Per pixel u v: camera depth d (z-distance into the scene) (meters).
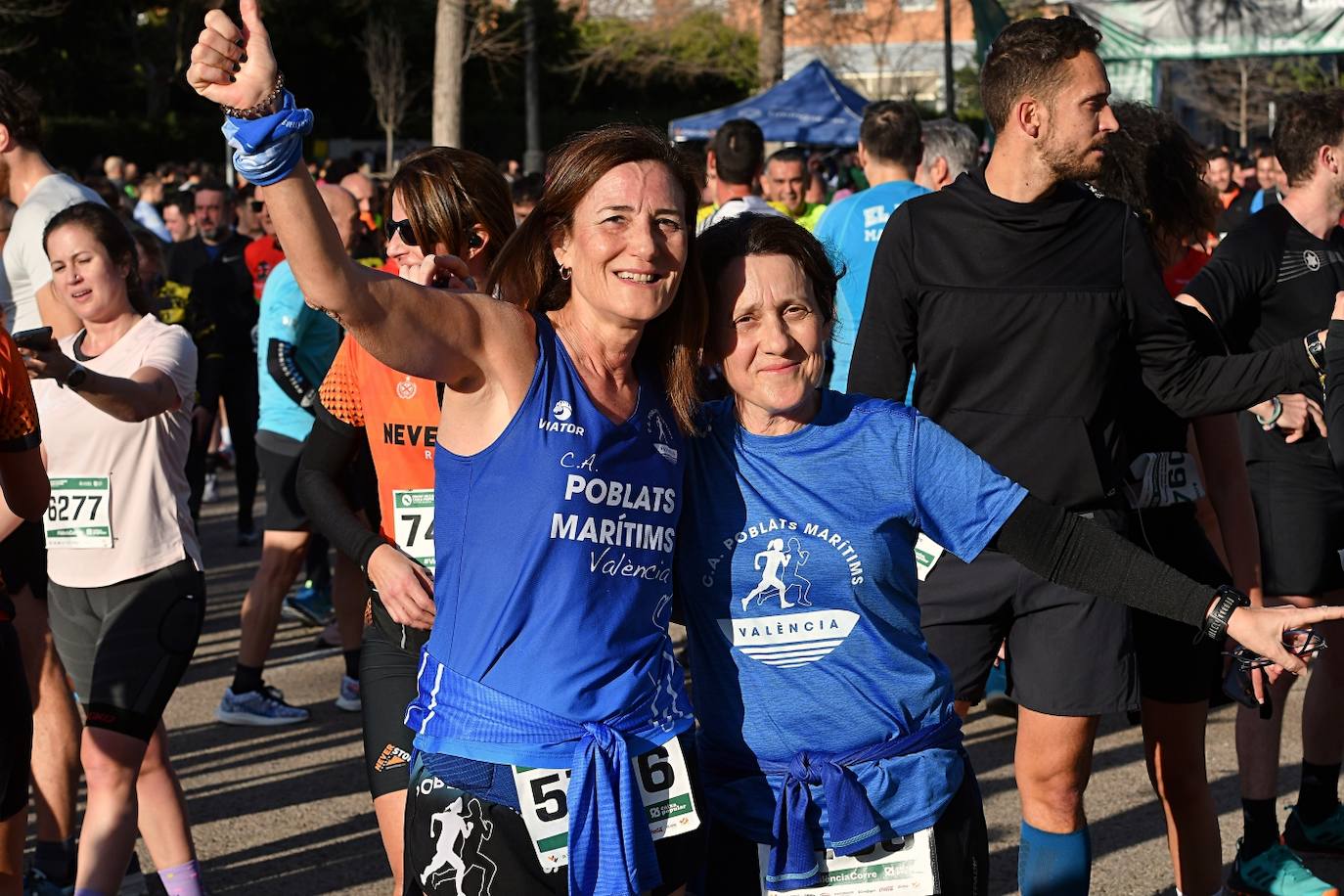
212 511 11.00
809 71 21.55
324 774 5.39
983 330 3.38
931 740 2.65
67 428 3.83
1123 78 18.25
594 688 2.40
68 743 4.03
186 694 6.48
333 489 3.38
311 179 2.14
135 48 33.19
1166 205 3.96
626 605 2.44
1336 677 4.46
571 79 36.69
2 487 3.53
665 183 2.39
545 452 2.36
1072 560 2.62
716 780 2.66
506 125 35.59
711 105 37.28
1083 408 3.37
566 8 36.16
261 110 2.08
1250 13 17.47
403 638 3.23
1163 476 3.75
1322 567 4.45
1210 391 3.40
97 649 3.79
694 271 2.51
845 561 2.56
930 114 33.34
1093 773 5.25
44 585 4.14
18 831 3.42
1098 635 3.29
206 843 4.69
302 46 34.75
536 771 2.37
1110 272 3.38
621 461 2.42
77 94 33.56
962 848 2.67
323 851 4.62
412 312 2.22
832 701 2.58
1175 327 3.41
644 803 2.44
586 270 2.40
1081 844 3.38
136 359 3.93
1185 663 3.66
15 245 4.88
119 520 3.83
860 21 31.31
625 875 2.38
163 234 14.48
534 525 2.36
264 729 5.97
